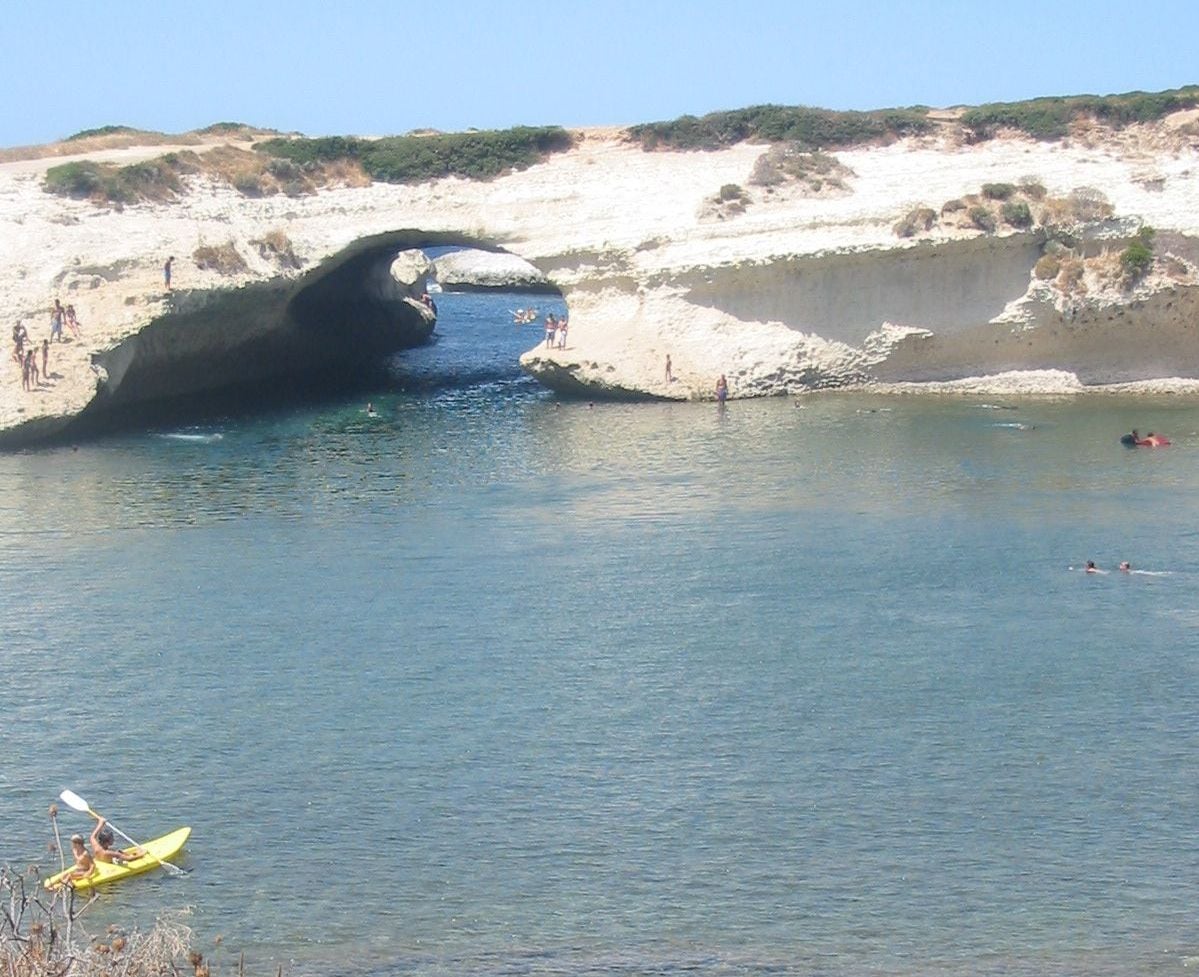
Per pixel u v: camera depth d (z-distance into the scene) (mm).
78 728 51875
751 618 62500
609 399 114188
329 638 60750
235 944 38875
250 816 45531
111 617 63438
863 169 123000
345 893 41250
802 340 113625
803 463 91062
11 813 45688
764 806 45719
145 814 45656
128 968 31672
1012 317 111625
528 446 97812
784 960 37938
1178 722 51281
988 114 127438
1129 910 39938
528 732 51188
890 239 112250
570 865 42562
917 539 73938
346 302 142375
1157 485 84000
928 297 113188
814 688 54688
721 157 126500
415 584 67938
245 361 122250
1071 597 64625
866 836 43938
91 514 80625
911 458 91625
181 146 135250
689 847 43438
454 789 47125
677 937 39031
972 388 113438
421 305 161375
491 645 59750
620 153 128250
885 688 54594
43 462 93062
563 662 57719
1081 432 98000
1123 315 110688
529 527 77750
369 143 129625
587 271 117062
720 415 106312
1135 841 43406
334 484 87688
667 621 62281
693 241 115438
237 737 51031
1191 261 111188
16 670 57312
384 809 45906
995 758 48719
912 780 47281
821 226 114250
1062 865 42188
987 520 77312
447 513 80875
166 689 55344
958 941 38656
